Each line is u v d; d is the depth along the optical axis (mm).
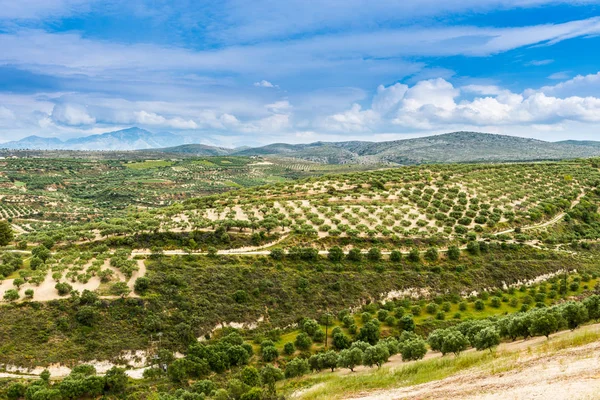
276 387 72688
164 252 123938
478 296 122688
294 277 118812
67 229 146375
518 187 196000
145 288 103438
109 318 93750
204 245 128875
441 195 184750
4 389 73000
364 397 46719
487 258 136000
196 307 102312
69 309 93062
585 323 74250
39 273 104125
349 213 162250
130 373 84000
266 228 140875
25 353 82500
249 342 97375
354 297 115812
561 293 122812
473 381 42375
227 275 114812
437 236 144375
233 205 172000
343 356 79750
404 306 114812
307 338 96188
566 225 164250
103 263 112000
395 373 57688
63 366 82062
